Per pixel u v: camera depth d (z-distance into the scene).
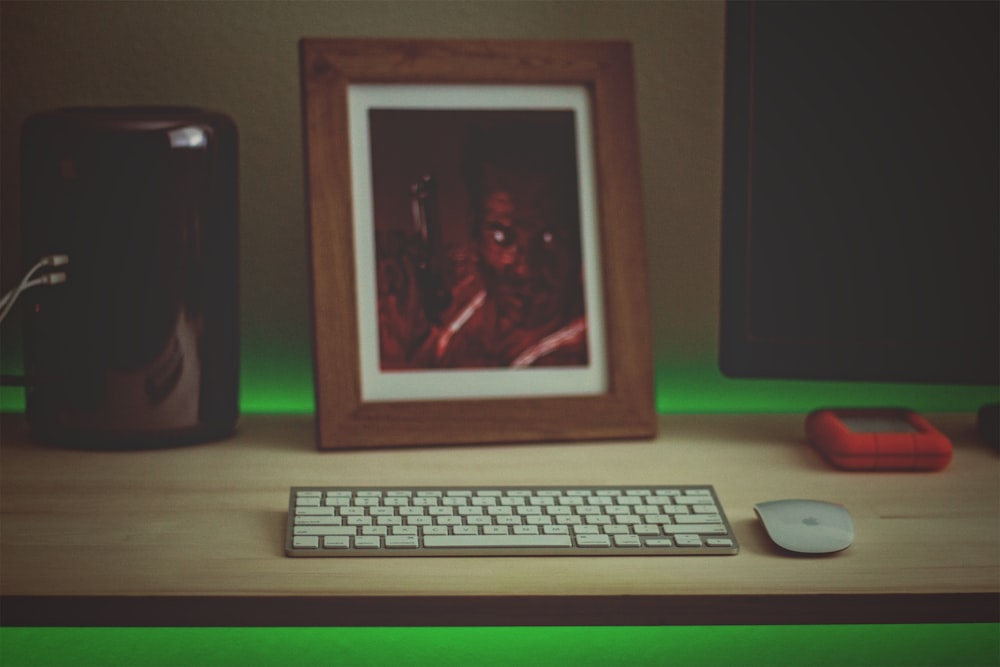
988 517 0.87
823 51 1.02
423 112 1.06
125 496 0.89
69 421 1.00
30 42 1.13
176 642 1.07
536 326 1.07
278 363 1.20
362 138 1.05
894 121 1.02
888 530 0.84
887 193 1.03
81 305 0.98
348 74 1.04
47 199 0.98
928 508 0.89
